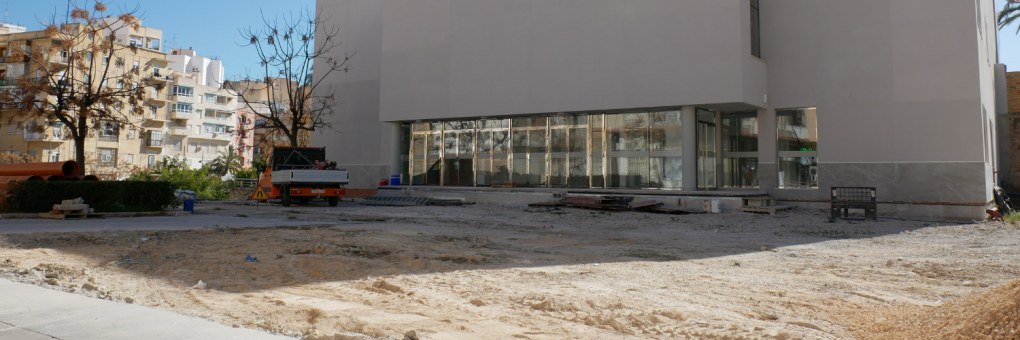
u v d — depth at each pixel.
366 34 30.95
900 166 18.27
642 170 22.02
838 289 6.77
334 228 13.55
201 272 7.55
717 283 7.14
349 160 30.95
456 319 5.12
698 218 17.44
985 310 3.66
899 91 18.38
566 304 5.68
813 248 10.91
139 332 4.21
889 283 7.14
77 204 14.84
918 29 18.12
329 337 4.16
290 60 32.25
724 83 19.28
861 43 19.14
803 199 20.05
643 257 9.71
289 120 35.50
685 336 4.64
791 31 20.58
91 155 61.84
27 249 9.13
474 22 25.22
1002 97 26.14
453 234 12.92
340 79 31.67
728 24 19.31
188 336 4.13
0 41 54.16
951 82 17.50
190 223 14.12
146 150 70.31
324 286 6.76
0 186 15.28
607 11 21.88
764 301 6.05
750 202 19.25
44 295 5.58
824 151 19.72
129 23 31.73
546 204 21.77
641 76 21.00
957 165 17.33
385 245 10.57
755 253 10.24
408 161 28.53
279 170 23.34
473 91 25.06
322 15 32.69
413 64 27.03
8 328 4.28
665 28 20.58
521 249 10.56
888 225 15.33
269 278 7.27
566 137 23.89
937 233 13.41
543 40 23.33
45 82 29.33
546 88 23.12
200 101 83.00
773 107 20.83
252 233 12.12
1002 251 9.94
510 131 25.34
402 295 6.25
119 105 31.66
